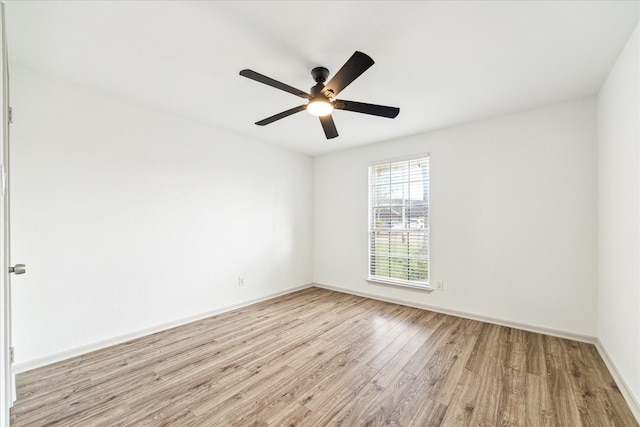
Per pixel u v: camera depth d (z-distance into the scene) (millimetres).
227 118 3109
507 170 2969
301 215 4574
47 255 2213
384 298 3924
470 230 3203
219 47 1872
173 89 2447
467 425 1563
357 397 1799
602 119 2361
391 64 2037
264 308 3586
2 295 1096
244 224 3697
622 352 1909
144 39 1796
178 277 3012
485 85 2346
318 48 1868
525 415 1638
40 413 1646
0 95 1067
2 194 1113
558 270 2697
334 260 4523
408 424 1569
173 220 2982
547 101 2656
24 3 1479
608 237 2219
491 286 3068
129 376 2027
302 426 1554
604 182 2318
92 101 2443
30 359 2117
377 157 4020
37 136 2176
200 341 2611
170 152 2963
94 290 2443
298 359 2277
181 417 1619
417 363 2211
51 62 2047
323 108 2041
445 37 1747
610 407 1699
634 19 1583
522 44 1811
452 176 3328
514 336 2703
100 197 2486
